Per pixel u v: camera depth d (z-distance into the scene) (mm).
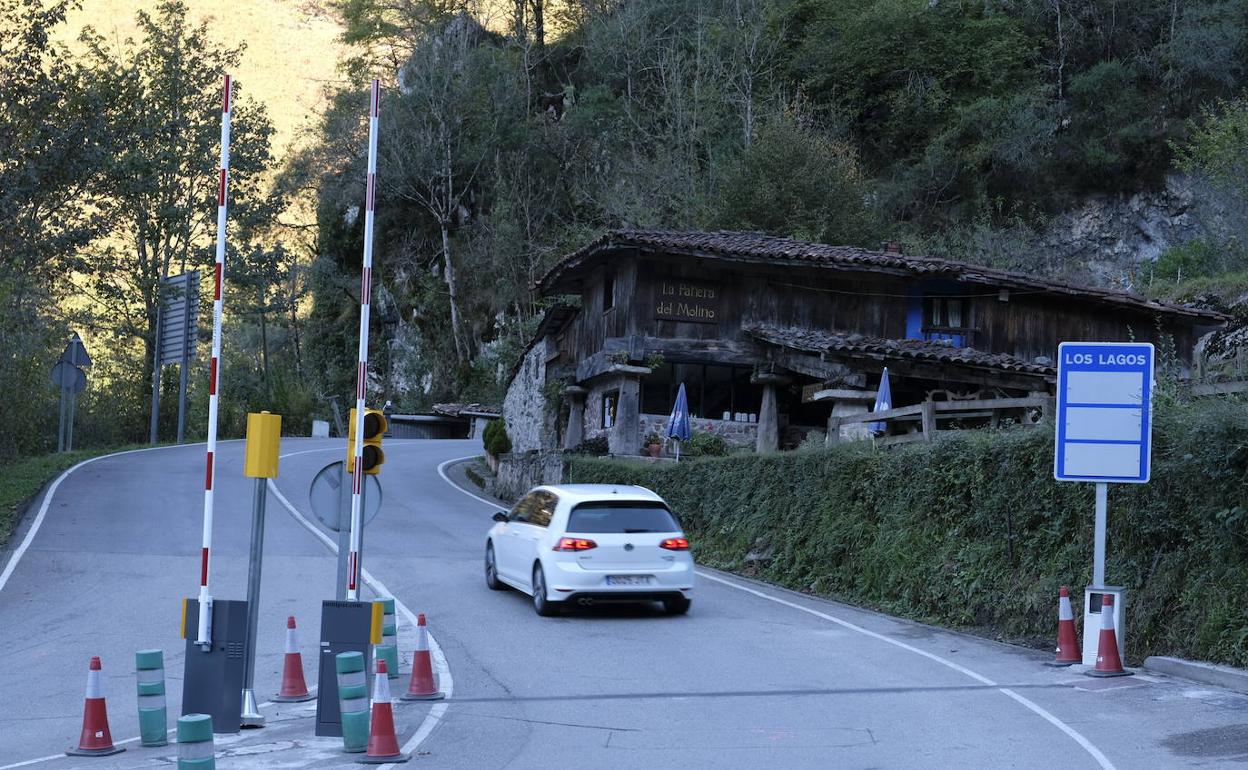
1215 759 7922
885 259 30609
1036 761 7930
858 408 28000
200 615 9305
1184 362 31891
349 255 75500
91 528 22672
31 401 35375
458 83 67750
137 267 51531
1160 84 52469
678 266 30312
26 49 31375
